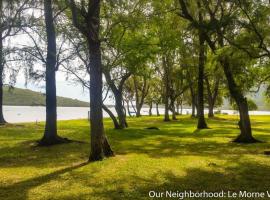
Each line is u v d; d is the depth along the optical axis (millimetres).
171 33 34562
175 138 33438
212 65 29953
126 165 18844
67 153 23391
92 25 20000
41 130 39094
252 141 30297
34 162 20297
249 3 21875
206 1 28531
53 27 27359
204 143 29656
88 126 46125
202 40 35812
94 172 17188
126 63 36688
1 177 16312
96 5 19688
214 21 23953
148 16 29219
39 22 27234
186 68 55344
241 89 25969
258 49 22312
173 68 65938
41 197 13078
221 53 23891
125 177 16141
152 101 94938
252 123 59188
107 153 21516
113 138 32750
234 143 29734
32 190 14023
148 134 37000
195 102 83375
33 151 24250
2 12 22641
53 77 27469
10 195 13336
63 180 15680
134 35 33125
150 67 41938
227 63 26844
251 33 22328
